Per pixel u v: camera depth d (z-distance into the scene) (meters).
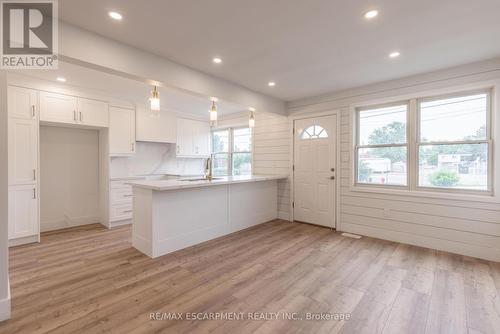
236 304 2.09
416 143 3.50
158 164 5.66
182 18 2.11
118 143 4.55
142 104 4.94
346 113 4.13
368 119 3.99
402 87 3.56
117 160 4.93
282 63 3.04
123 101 4.63
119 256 3.08
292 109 4.82
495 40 2.50
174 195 3.27
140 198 3.24
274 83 3.78
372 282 2.46
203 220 3.65
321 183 4.47
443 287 2.37
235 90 3.78
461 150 3.22
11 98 3.33
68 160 4.44
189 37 2.42
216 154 6.52
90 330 1.76
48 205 4.24
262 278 2.53
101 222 4.70
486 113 3.06
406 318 1.92
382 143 3.84
